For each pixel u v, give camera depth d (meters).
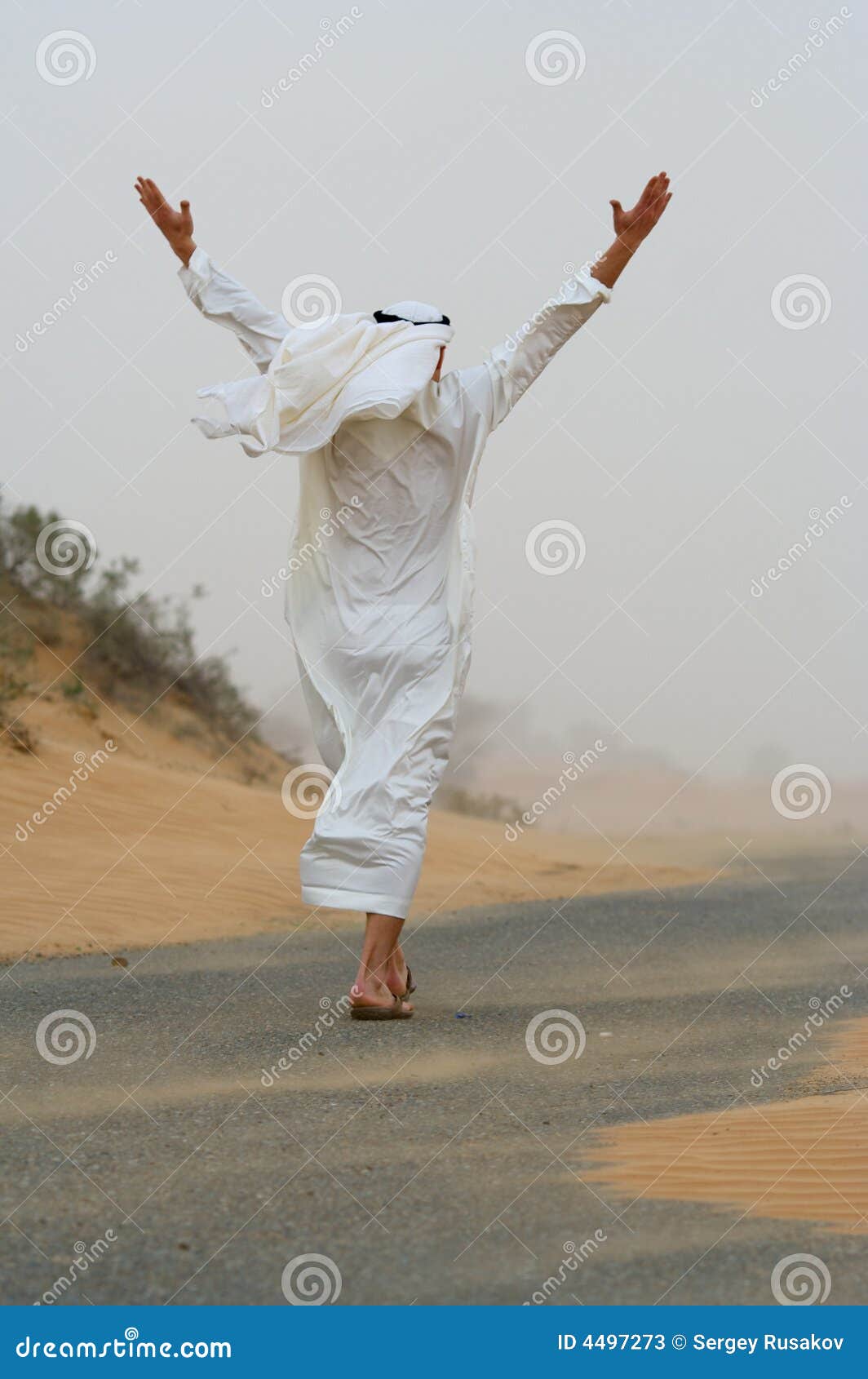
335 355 15.71
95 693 49.19
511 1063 13.27
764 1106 11.65
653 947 22.02
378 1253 8.25
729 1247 8.43
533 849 41.16
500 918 26.45
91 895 25.67
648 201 16.22
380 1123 11.06
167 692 52.19
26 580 52.78
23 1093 12.03
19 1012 15.93
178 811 35.34
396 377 15.73
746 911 27.28
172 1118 11.16
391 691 15.99
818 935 23.42
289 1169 9.80
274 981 18.34
